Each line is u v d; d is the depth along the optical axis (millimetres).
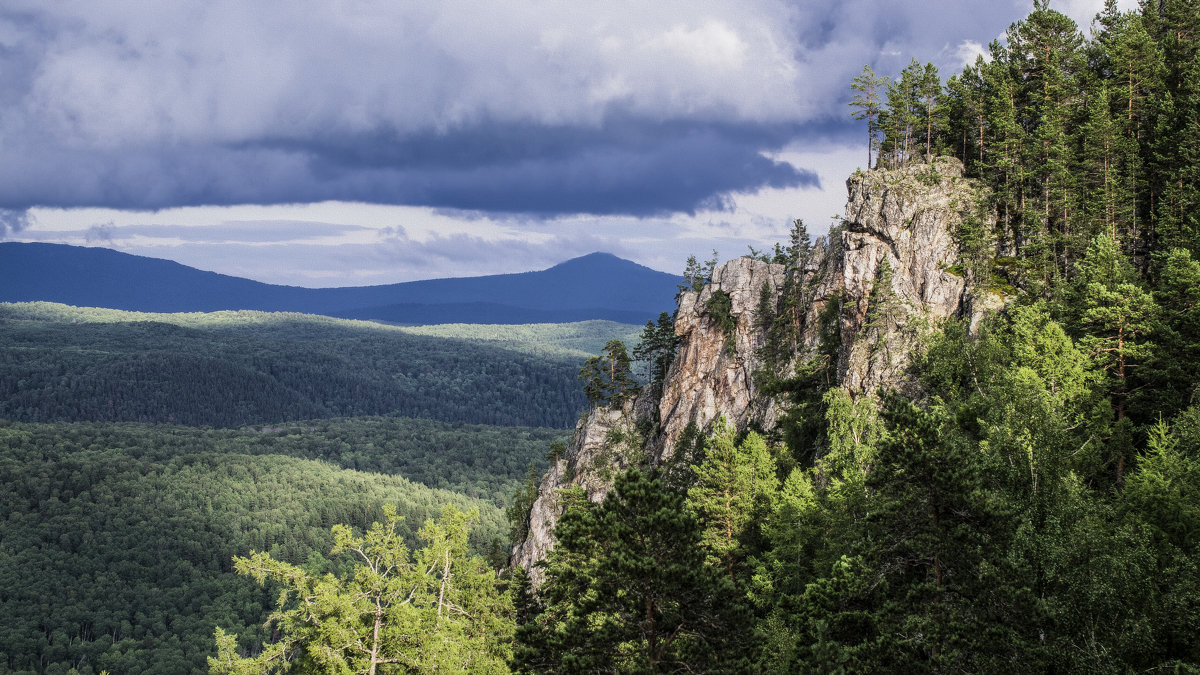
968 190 102438
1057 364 58969
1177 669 30391
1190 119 89250
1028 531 37938
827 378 100875
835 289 107875
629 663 33750
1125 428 53625
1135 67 101688
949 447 38906
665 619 34781
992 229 99125
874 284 98250
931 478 38125
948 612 36219
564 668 34344
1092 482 52688
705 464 72125
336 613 53312
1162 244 82875
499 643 60000
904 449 38719
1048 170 97062
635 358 146750
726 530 68062
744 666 34344
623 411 139375
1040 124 105188
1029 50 114938
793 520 64312
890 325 94062
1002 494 42781
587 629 36062
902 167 109875
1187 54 104125
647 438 133500
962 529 37312
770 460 77688
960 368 72250
